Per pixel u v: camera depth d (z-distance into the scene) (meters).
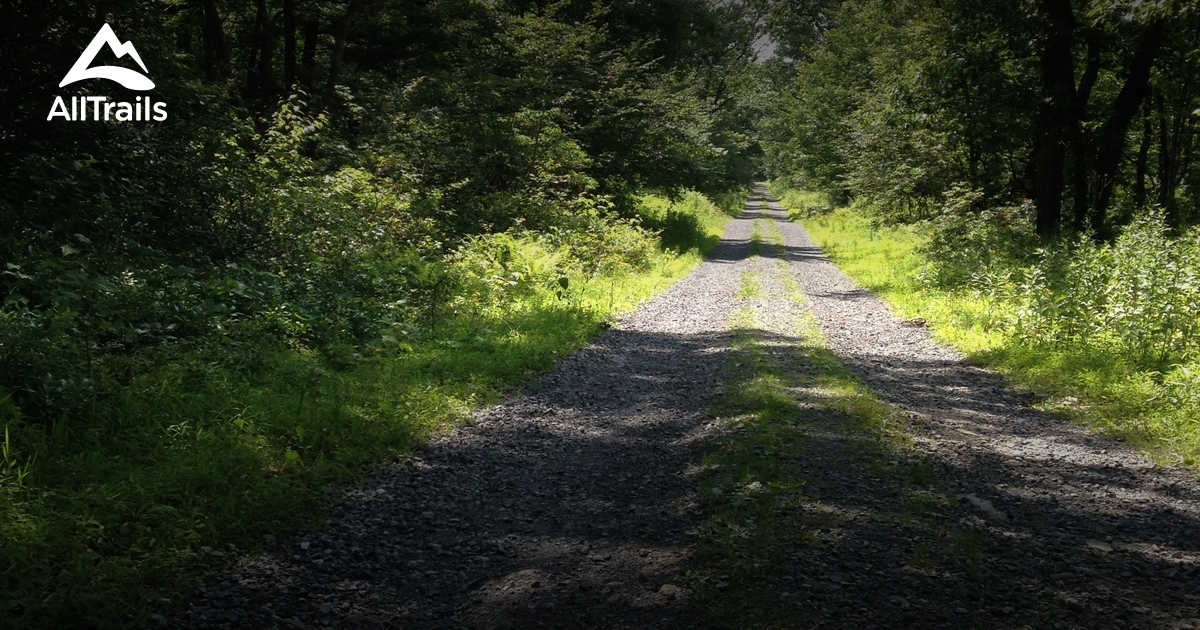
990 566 4.58
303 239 13.22
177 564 4.33
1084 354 10.24
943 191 29.14
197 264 11.79
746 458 6.20
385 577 4.50
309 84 24.20
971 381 9.98
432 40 27.52
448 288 13.17
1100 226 20.05
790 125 52.84
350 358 8.91
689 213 42.94
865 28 39.25
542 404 8.44
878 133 31.34
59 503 4.64
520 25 28.83
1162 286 10.41
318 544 4.83
